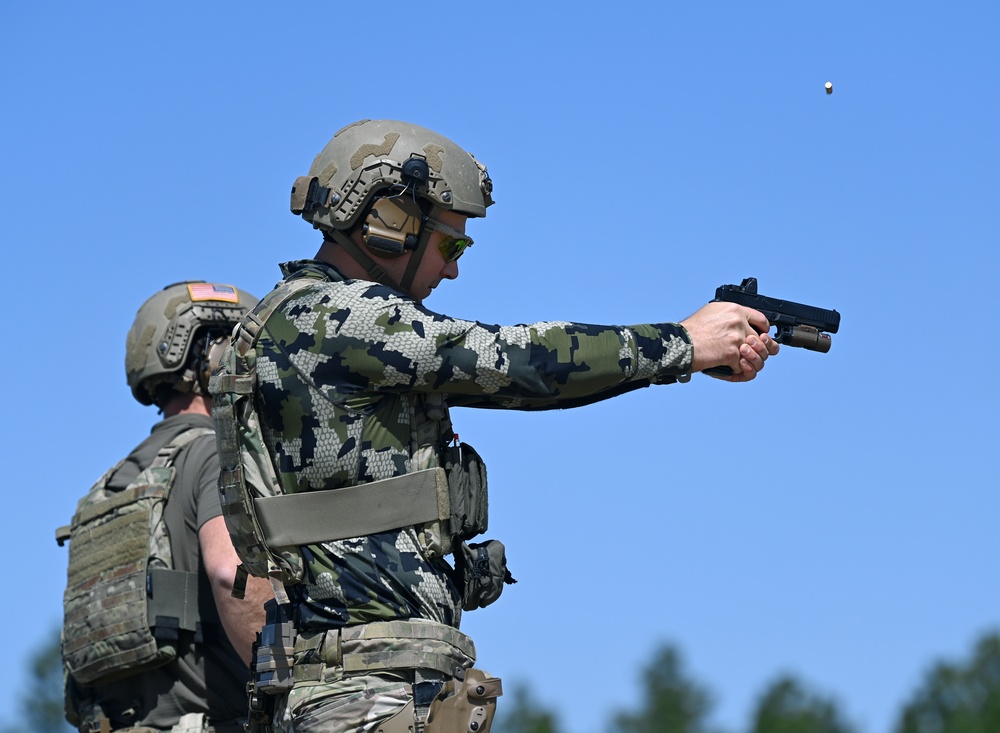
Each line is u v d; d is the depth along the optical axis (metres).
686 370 12.98
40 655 86.94
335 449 12.18
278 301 12.59
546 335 12.43
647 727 125.00
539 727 114.56
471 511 12.53
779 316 14.31
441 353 12.14
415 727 11.84
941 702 93.12
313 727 11.97
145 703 15.49
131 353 17.78
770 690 111.75
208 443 16.03
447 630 12.18
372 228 12.88
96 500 16.27
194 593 15.44
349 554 12.17
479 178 13.35
